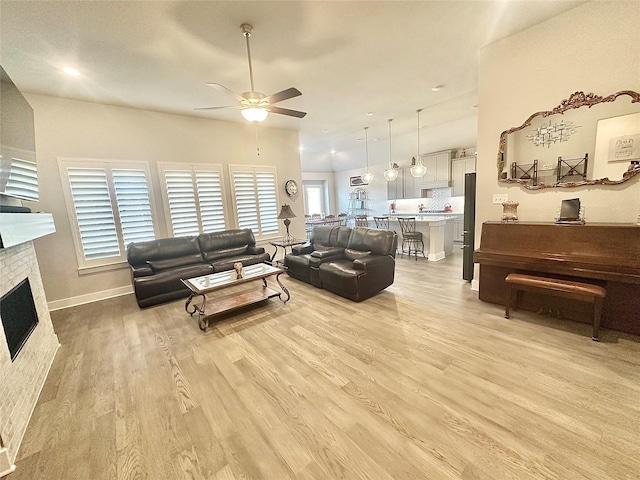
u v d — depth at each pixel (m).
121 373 2.26
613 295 2.42
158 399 1.93
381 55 3.10
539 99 2.81
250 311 3.40
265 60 3.07
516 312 2.95
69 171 3.83
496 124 3.12
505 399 1.74
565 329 2.53
